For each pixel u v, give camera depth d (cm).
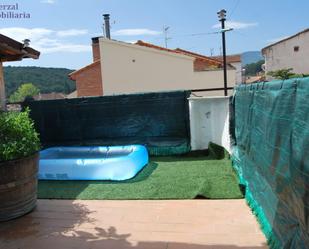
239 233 334
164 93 734
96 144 768
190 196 449
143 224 369
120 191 487
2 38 509
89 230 360
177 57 1561
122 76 1569
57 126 788
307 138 196
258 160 354
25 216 404
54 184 544
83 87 1823
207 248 307
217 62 1977
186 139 727
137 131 752
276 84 266
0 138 389
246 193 428
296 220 230
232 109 600
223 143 686
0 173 372
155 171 590
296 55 2803
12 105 798
